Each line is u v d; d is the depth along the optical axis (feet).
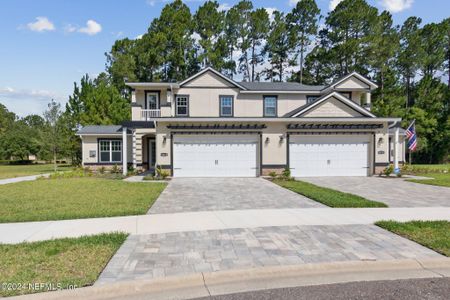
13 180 52.85
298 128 58.29
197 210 26.61
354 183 47.32
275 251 16.06
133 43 135.95
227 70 136.77
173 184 45.88
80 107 104.68
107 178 55.36
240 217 23.72
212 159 57.62
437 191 38.24
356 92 74.69
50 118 80.48
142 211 25.54
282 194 35.81
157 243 17.47
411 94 137.18
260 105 71.20
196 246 16.92
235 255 15.49
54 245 16.79
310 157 58.59
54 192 36.45
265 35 140.56
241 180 51.72
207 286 12.79
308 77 140.56
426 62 131.34
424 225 20.95
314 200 31.55
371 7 127.54
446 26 133.18
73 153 90.43
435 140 120.26
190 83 69.82
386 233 19.36
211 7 133.80
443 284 12.96
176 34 124.06
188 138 57.47
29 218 23.00
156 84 67.67
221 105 70.33
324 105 60.80
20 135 159.74
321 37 140.56
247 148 57.98
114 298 11.82
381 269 14.42
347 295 11.95
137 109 67.82
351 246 16.84
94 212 25.05
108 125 86.53
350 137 58.90
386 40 122.42
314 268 14.01
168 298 11.82
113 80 132.87
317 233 19.35
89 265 14.06
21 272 13.24
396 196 34.27
